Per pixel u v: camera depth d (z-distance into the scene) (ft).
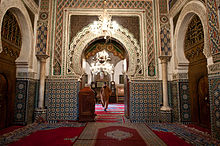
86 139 9.91
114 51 20.84
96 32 16.10
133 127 13.34
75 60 16.89
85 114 15.51
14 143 9.20
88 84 46.88
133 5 17.80
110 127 13.25
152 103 16.35
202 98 13.26
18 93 14.75
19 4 13.60
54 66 16.57
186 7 13.96
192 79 14.67
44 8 17.12
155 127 13.37
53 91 16.20
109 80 47.50
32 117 15.57
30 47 15.34
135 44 17.24
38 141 9.55
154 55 17.10
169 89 16.58
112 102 44.55
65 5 17.58
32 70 15.57
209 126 12.40
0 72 12.56
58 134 11.07
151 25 17.51
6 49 13.24
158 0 17.70
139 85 16.55
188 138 10.18
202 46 12.89
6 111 13.47
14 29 14.34
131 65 16.98
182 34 15.51
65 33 17.07
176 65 15.61
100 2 17.79
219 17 9.67
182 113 15.05
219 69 9.79
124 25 17.63
